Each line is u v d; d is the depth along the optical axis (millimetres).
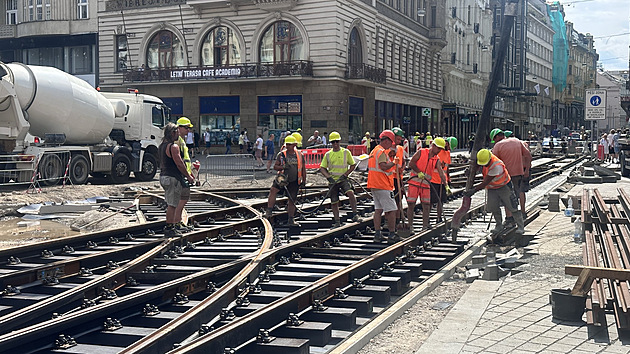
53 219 15180
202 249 9742
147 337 4887
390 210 10430
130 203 17016
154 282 7848
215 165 28719
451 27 69125
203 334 5273
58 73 20828
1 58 52312
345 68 43062
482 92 83250
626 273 6078
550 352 5383
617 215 10750
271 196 12133
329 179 11984
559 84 122375
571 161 44844
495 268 8422
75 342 5188
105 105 22594
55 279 7543
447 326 6137
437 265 9242
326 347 5578
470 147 58500
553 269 8820
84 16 48844
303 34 42250
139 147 24375
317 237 9945
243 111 44031
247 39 43719
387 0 51469
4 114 19500
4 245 11008
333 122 42031
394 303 7109
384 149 10359
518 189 13070
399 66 54219
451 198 19188
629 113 30859
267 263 8164
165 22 45844
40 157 19828
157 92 46281
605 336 5820
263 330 5320
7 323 5590
